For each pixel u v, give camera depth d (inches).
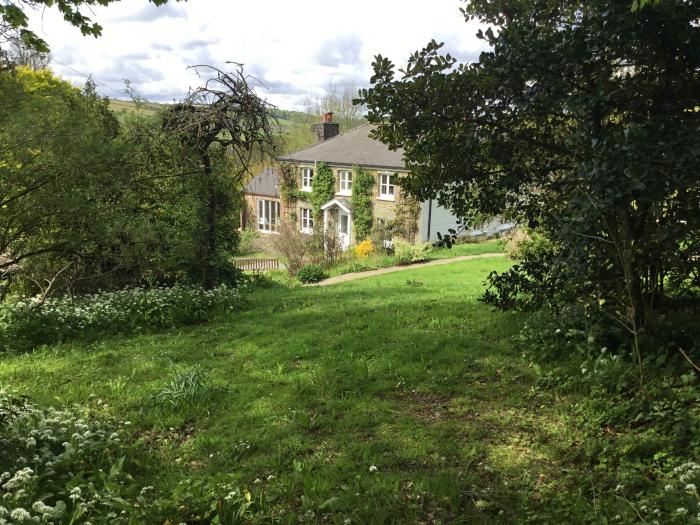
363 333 308.8
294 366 268.4
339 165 1337.4
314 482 153.3
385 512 137.2
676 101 184.5
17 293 548.1
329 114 1593.3
